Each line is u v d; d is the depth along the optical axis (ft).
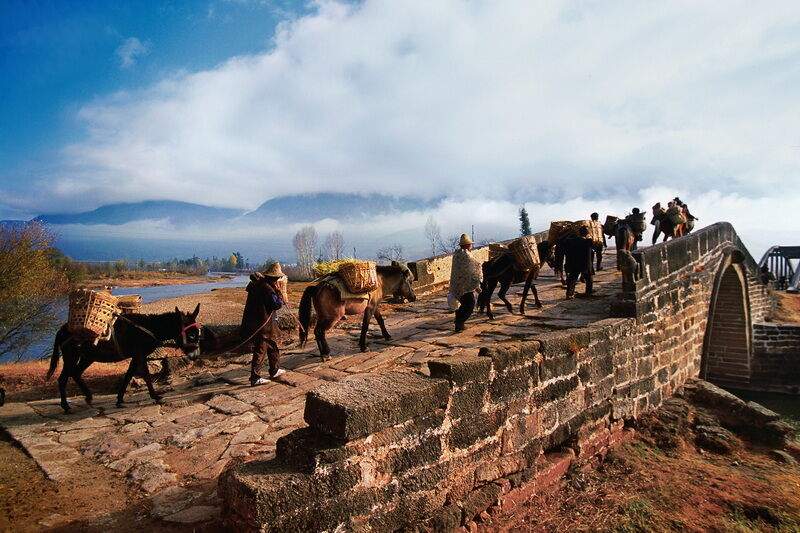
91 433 21.35
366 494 13.78
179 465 17.85
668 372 36.52
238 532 11.98
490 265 38.09
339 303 29.89
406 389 15.25
